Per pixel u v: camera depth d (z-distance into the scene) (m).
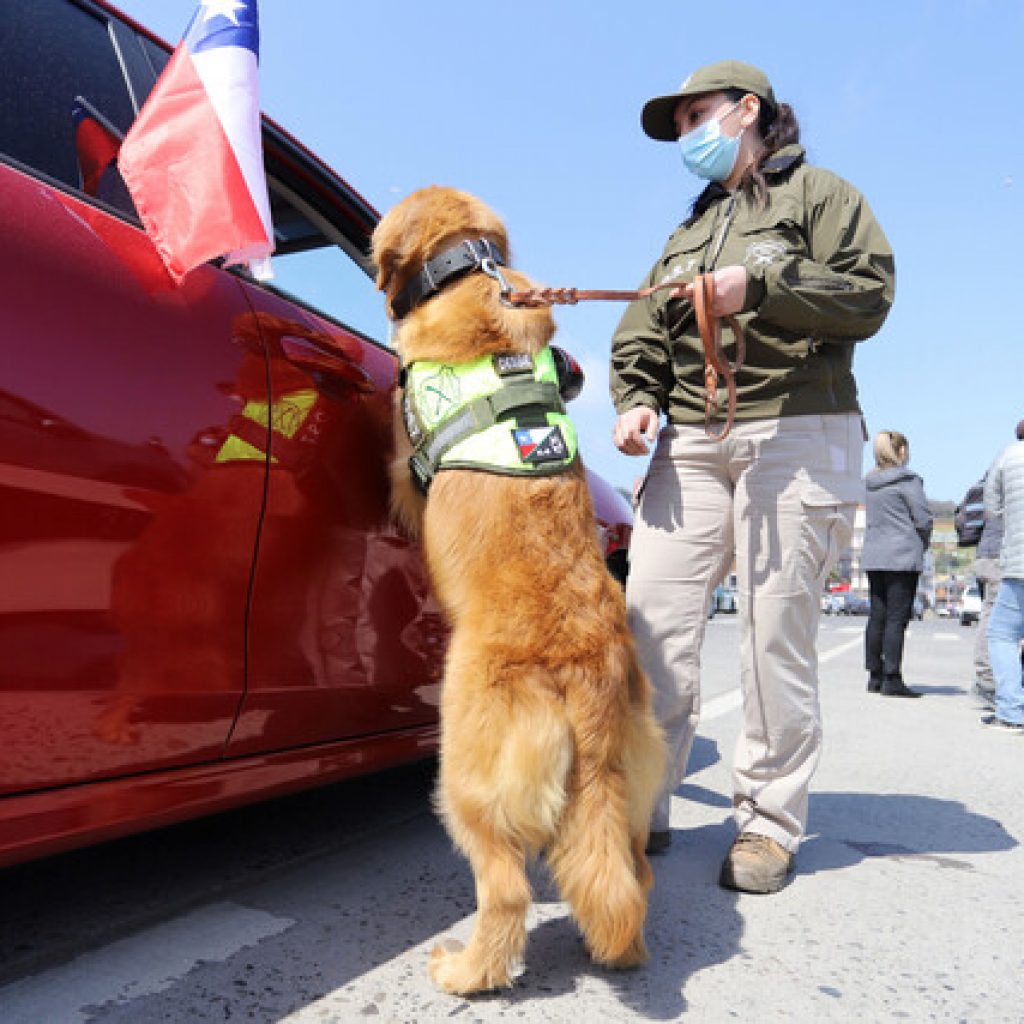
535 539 1.79
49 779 1.40
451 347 2.00
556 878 1.65
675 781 2.53
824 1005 1.68
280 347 1.89
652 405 2.55
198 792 1.68
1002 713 4.92
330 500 1.96
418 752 2.38
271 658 1.81
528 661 1.68
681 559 2.48
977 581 6.03
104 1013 1.49
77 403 1.41
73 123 1.68
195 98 1.63
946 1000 1.73
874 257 2.29
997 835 2.86
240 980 1.64
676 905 2.16
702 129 2.49
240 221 1.60
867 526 6.25
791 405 2.37
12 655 1.32
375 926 1.93
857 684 6.87
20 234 1.40
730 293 2.15
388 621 2.16
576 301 2.12
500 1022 1.55
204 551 1.63
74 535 1.40
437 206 2.24
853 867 2.50
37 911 1.89
